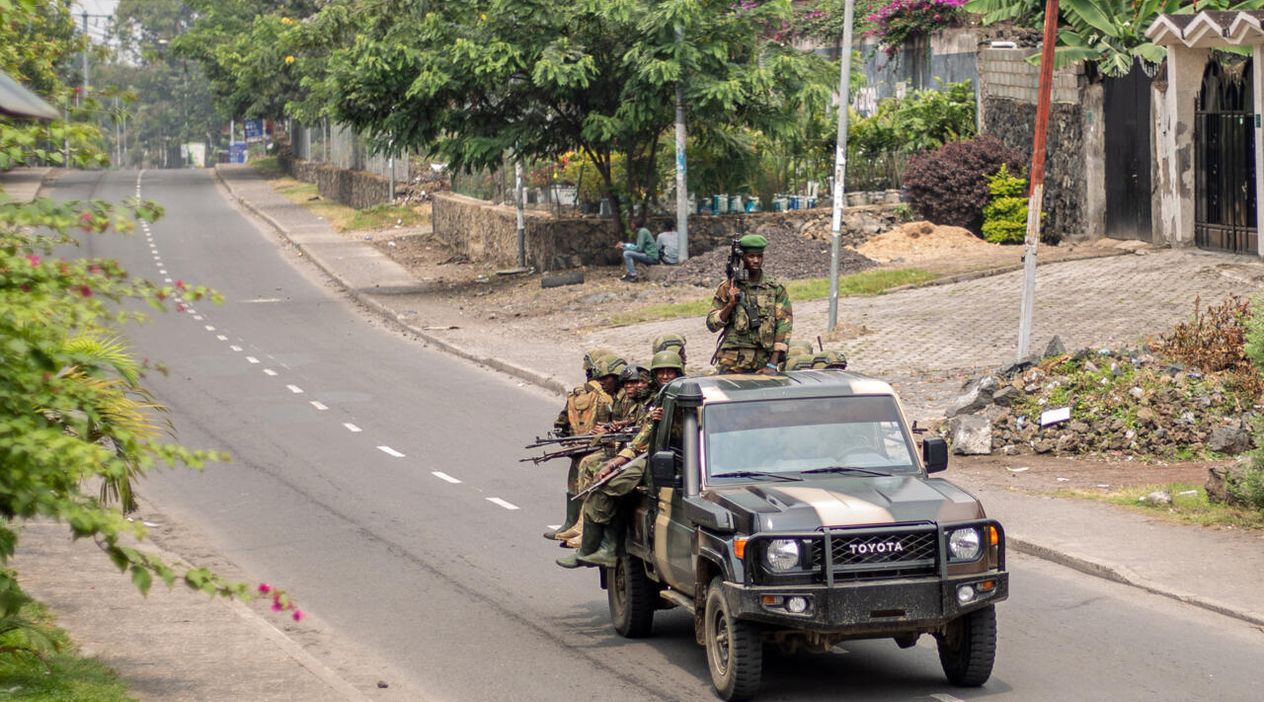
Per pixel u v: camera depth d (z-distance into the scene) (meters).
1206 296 43.00
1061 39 56.50
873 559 15.27
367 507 28.00
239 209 109.88
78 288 12.22
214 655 17.59
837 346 41.97
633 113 56.84
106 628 18.86
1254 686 15.98
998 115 62.34
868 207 62.31
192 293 12.37
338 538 25.48
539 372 43.22
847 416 17.33
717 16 58.91
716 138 61.66
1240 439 28.67
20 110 12.30
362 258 77.81
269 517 27.27
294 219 99.38
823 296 50.50
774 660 17.78
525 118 60.97
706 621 16.30
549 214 67.75
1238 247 48.00
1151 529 23.12
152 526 26.55
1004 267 51.16
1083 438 29.92
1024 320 33.75
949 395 35.25
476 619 20.25
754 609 15.11
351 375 45.06
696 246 61.91
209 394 41.84
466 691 16.88
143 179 138.50
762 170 65.06
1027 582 21.09
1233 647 17.56
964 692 16.12
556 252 63.25
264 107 138.62
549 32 58.19
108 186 128.50
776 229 61.25
